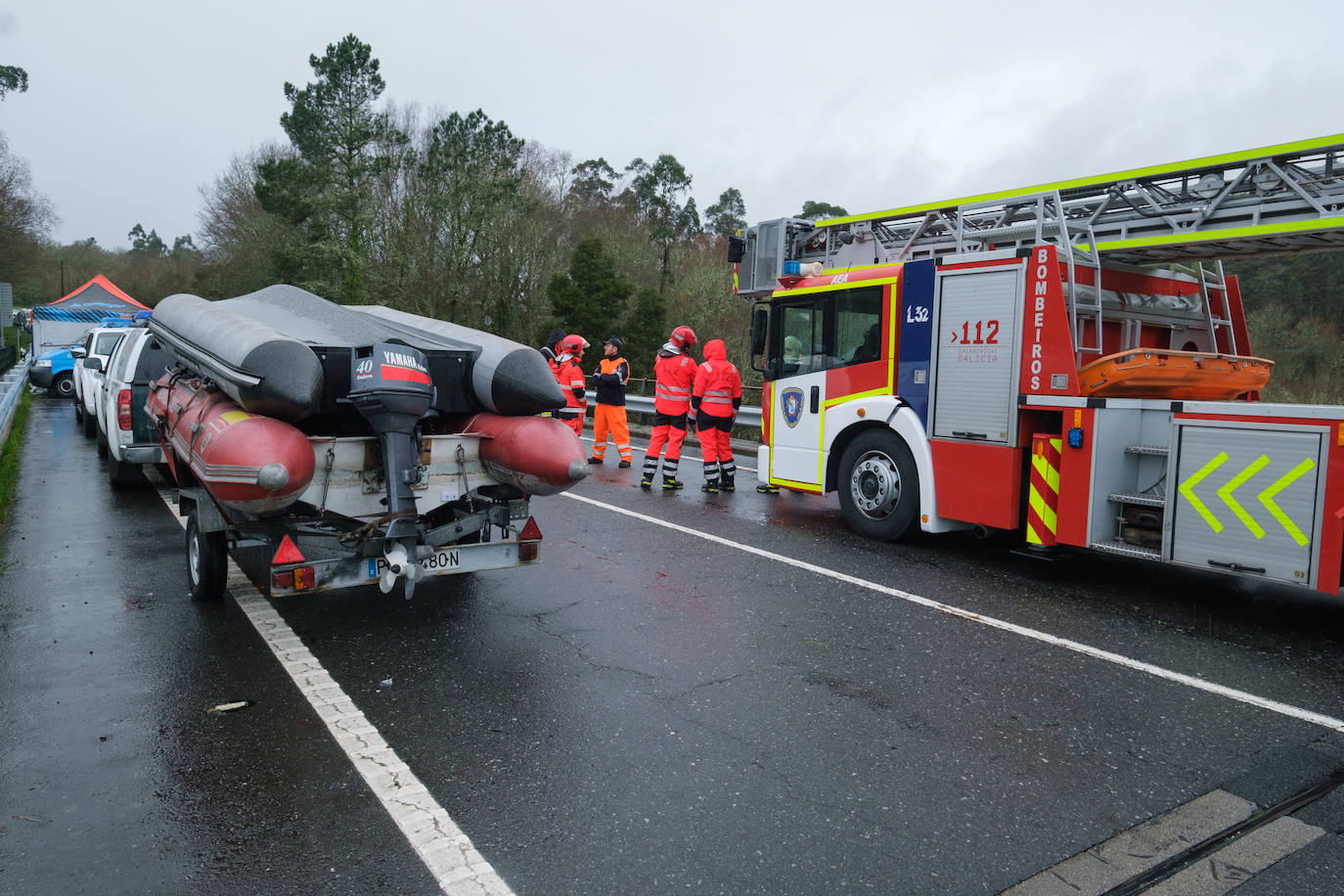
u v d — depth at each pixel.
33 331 25.27
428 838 2.94
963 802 3.22
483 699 4.09
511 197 36.19
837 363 7.94
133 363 8.20
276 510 4.36
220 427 4.37
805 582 6.18
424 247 35.34
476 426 5.28
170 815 3.07
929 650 4.83
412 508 4.58
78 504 8.70
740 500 9.47
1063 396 6.04
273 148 46.88
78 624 5.07
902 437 7.32
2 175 39.38
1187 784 3.37
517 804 3.16
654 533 7.69
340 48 32.66
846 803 3.20
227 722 3.82
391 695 4.12
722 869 2.78
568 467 4.85
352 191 32.59
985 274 6.59
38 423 16.22
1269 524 5.03
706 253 42.41
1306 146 5.98
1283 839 3.00
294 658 4.59
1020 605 5.69
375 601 5.62
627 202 47.62
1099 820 3.11
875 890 2.69
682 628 5.14
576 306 35.50
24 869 2.73
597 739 3.70
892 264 7.41
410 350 4.70
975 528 7.04
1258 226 6.29
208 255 48.09
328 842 2.91
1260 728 3.87
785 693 4.21
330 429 5.22
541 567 6.49
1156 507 5.67
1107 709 4.05
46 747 3.55
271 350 4.32
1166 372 6.29
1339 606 5.76
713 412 9.84
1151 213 6.95
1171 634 5.15
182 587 5.86
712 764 3.48
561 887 2.68
